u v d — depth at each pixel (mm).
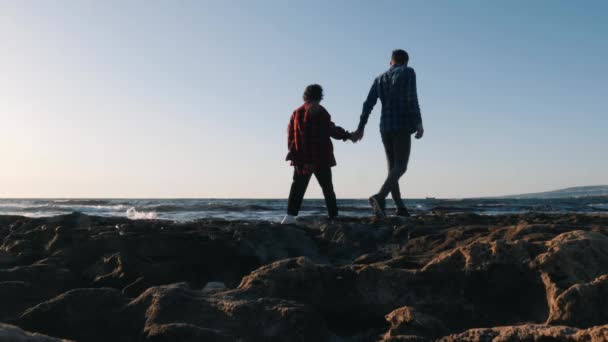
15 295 2941
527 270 2770
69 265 4070
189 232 4809
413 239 4500
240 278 4078
